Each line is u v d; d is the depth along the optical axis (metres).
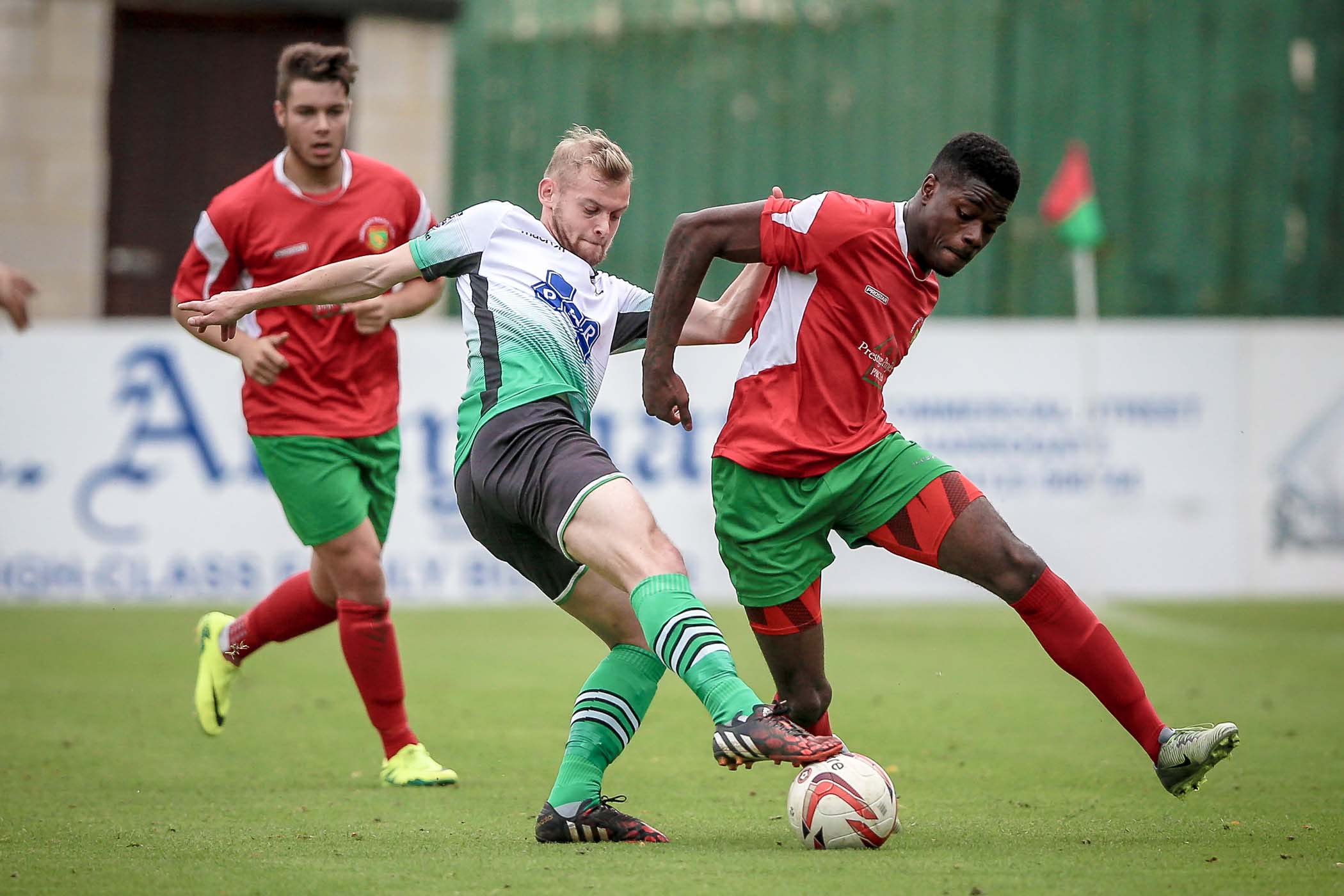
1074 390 41.44
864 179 52.81
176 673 29.52
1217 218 51.75
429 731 22.91
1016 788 17.95
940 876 12.52
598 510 13.66
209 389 40.72
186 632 35.91
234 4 56.03
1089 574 41.47
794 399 15.23
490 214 15.38
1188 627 37.88
